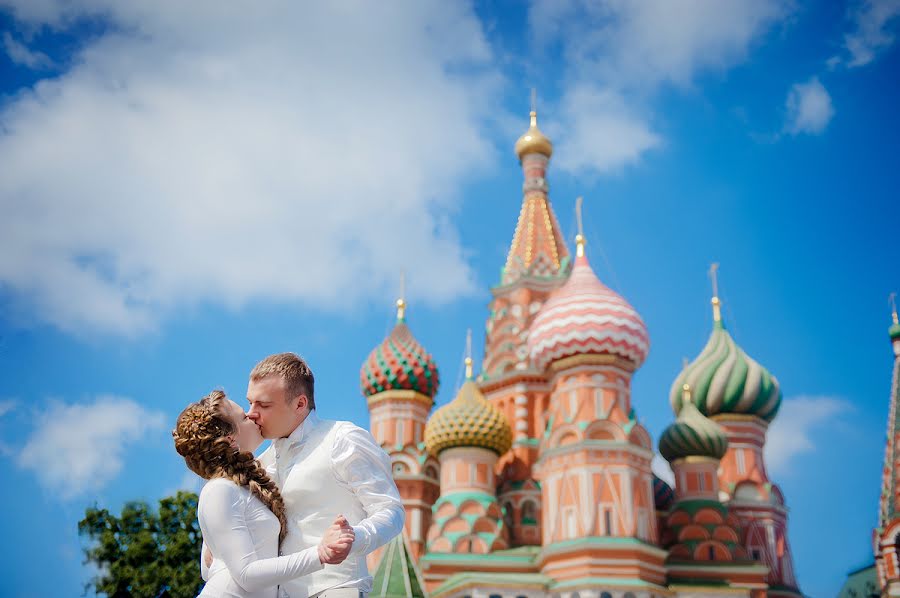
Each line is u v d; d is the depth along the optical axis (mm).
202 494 5664
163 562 37031
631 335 45281
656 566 42125
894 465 44688
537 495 49000
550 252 57688
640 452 43469
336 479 5875
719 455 47656
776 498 54188
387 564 37688
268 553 5691
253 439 6078
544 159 61219
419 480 49969
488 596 41219
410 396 52375
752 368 55406
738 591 42562
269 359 6137
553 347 45781
